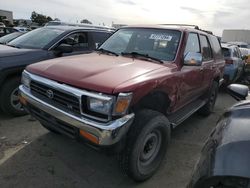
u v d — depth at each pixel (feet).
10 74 15.99
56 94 10.23
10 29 46.24
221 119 8.27
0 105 16.20
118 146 9.36
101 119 9.14
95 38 21.33
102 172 11.53
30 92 11.46
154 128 10.57
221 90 31.35
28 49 17.49
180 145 14.80
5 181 10.44
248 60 36.40
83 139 9.43
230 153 5.97
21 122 16.07
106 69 10.59
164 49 13.43
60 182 10.64
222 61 20.56
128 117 9.29
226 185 5.61
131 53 13.60
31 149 12.96
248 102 8.40
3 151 12.62
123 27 16.07
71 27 20.98
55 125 10.36
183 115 14.08
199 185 6.11
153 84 10.36
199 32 16.24
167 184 11.10
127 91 9.20
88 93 9.21
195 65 13.09
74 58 12.43
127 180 11.12
